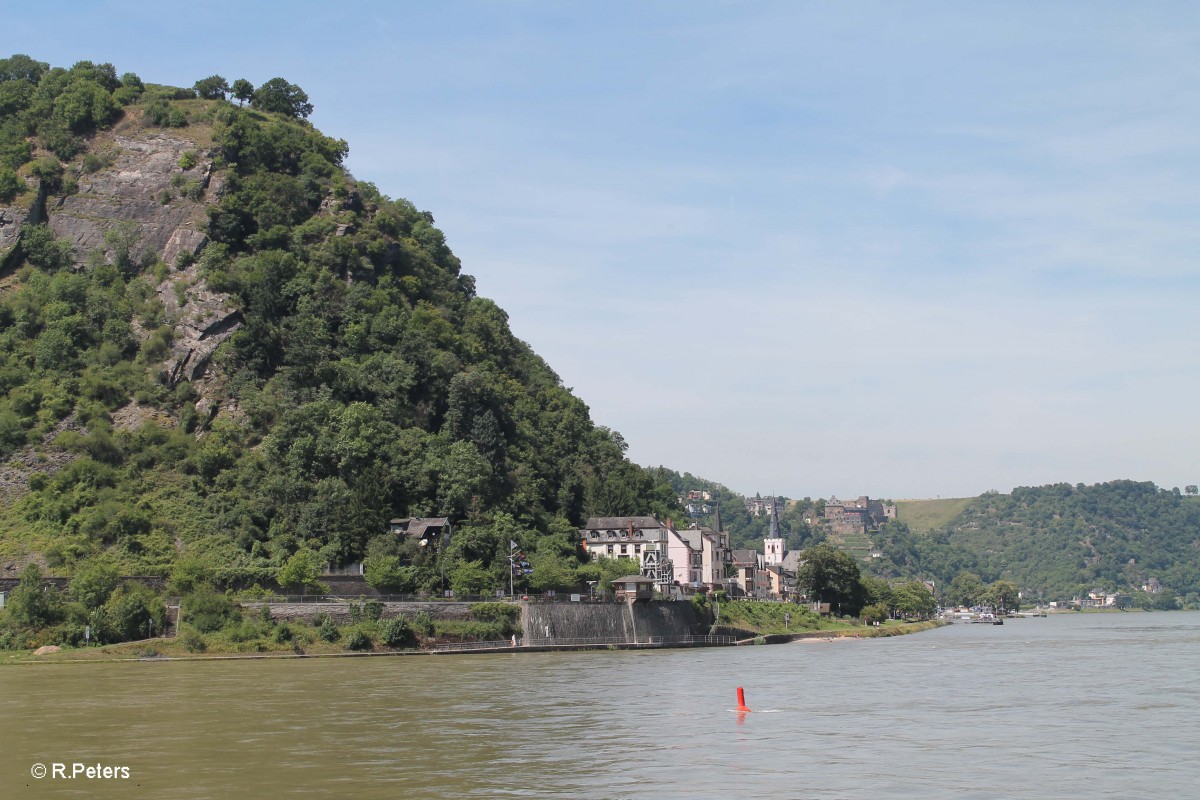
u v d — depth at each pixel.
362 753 79.75
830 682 130.62
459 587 185.25
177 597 164.62
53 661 146.50
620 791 68.38
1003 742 86.44
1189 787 70.75
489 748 82.00
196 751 80.12
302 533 190.38
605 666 148.25
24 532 179.88
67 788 68.69
